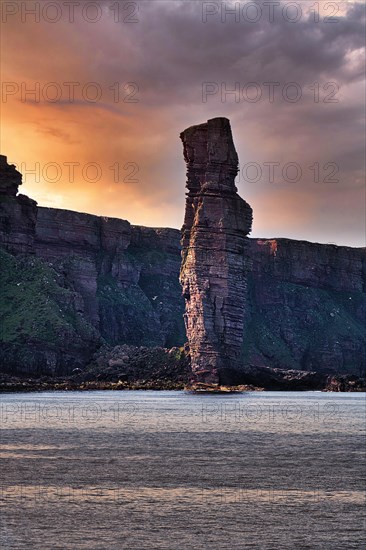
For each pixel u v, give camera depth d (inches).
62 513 2664.9
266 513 2699.3
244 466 3607.3
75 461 3690.9
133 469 3489.2
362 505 2817.4
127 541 2374.5
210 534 2448.3
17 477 3245.6
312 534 2452.0
